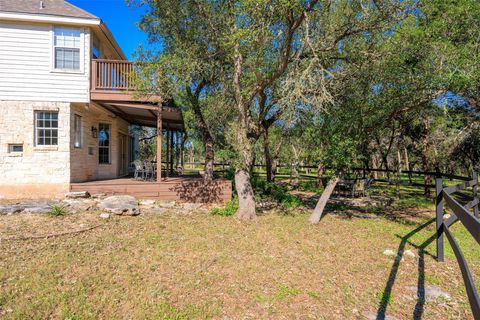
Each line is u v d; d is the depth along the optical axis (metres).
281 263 4.45
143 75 7.02
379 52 6.43
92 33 9.38
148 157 21.39
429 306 3.31
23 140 8.61
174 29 7.94
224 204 8.98
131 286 3.58
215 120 9.77
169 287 3.59
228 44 6.00
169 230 6.06
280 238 5.77
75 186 8.88
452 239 3.20
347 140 6.69
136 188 9.10
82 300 3.21
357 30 6.30
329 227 6.78
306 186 14.82
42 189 8.70
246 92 6.98
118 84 9.11
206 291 3.53
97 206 7.63
